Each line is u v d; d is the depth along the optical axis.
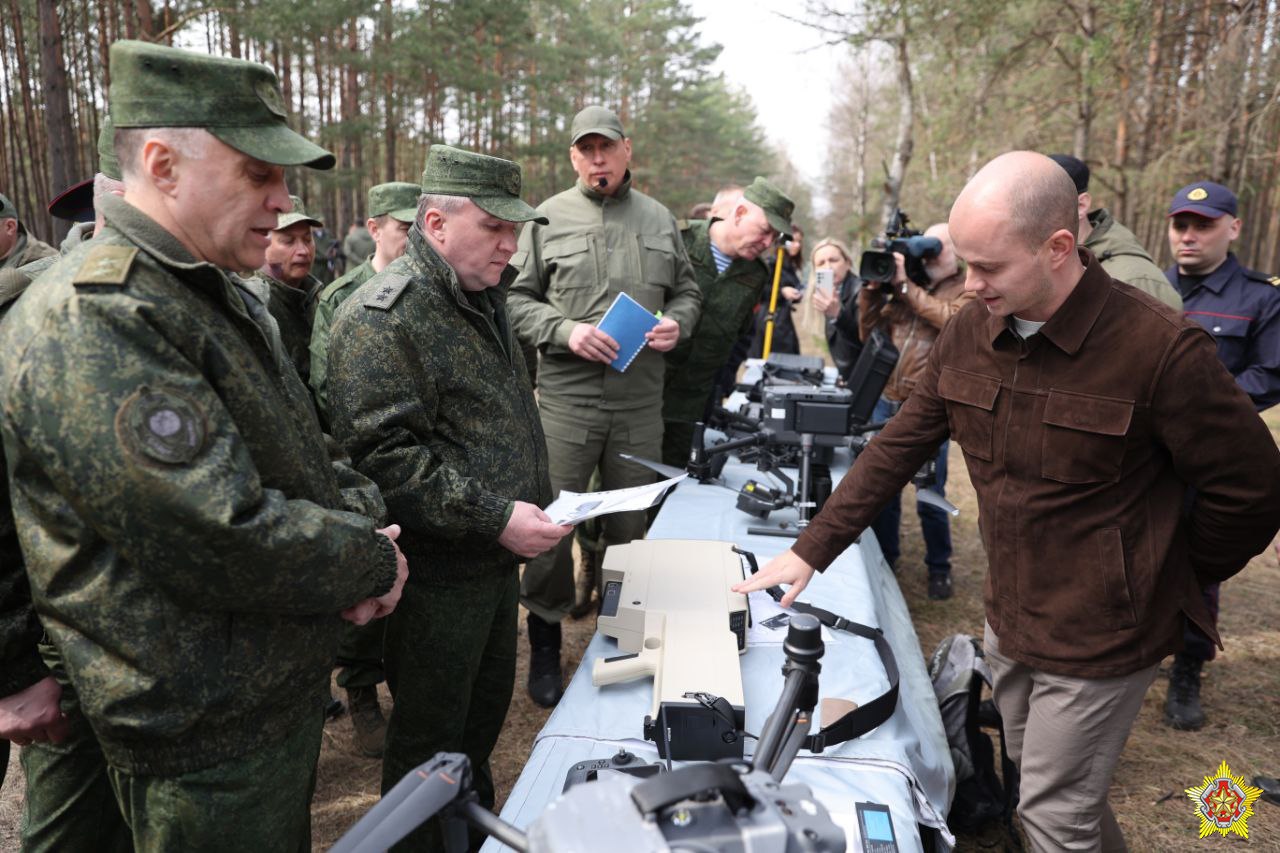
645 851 0.65
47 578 1.17
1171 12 8.04
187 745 1.23
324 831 2.48
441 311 1.86
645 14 29.62
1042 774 1.69
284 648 1.29
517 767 2.79
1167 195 9.09
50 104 9.10
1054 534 1.60
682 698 1.51
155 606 1.17
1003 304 1.53
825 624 1.97
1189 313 3.23
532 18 22.92
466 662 1.99
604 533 3.71
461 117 20.19
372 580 1.35
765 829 0.67
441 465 1.82
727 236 3.97
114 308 1.08
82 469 1.05
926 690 2.33
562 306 3.25
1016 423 1.61
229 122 1.19
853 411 3.44
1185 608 1.62
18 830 2.44
